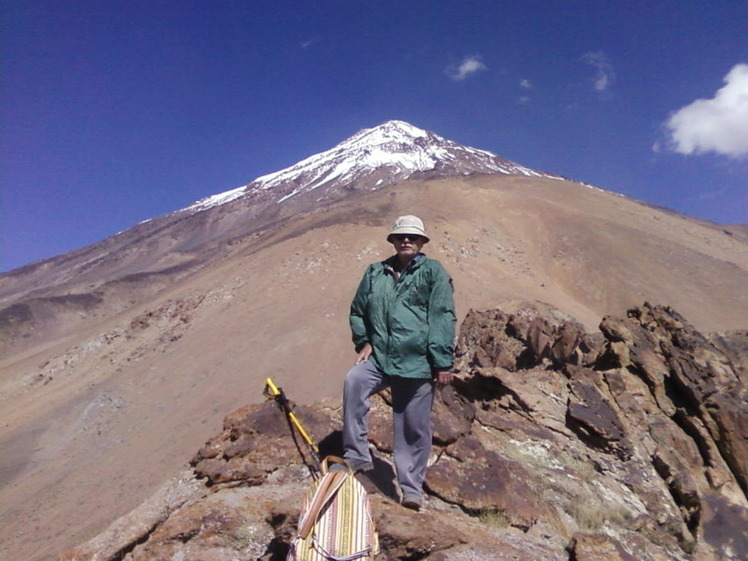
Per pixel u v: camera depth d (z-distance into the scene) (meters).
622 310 92.44
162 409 63.94
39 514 47.78
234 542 5.29
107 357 86.56
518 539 6.07
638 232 119.31
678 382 9.88
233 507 5.51
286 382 64.00
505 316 25.30
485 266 94.94
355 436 5.68
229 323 81.25
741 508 8.06
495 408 8.99
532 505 6.66
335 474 4.22
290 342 71.81
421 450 5.83
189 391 66.12
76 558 5.46
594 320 80.81
